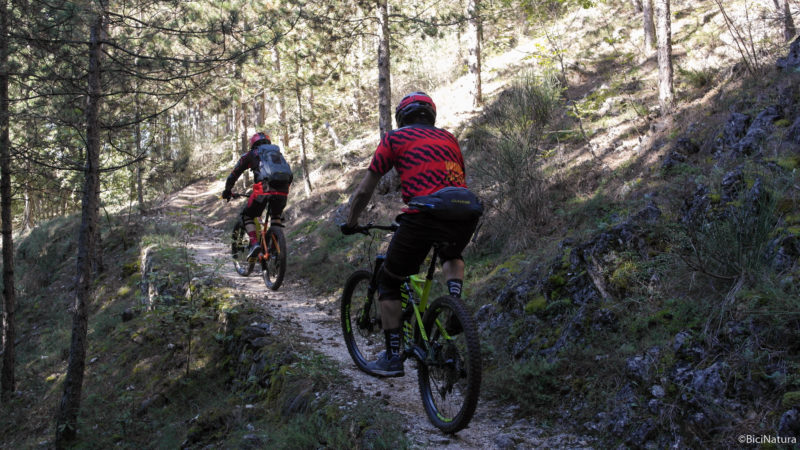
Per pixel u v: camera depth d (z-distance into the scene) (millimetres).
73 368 6824
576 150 9086
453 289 3404
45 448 7582
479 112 14664
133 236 18984
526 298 5023
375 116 27297
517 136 7836
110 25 7270
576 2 12188
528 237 6922
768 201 3969
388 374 3725
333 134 23953
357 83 24203
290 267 10703
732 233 3688
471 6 14945
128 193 22688
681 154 6617
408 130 3385
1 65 7996
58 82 7562
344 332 4770
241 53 7719
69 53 7426
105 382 8383
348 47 14766
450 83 21000
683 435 2971
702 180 5152
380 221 10586
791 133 4910
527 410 3830
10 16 7453
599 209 6738
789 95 5516
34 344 14023
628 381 3482
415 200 3191
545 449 3309
